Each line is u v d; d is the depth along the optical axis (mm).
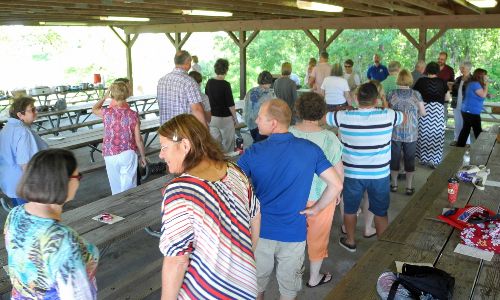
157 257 3785
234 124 5953
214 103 5750
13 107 3623
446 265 2033
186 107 4156
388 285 1839
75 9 8070
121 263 3682
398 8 7605
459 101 6688
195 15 9508
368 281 2268
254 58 17922
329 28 9867
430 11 8766
